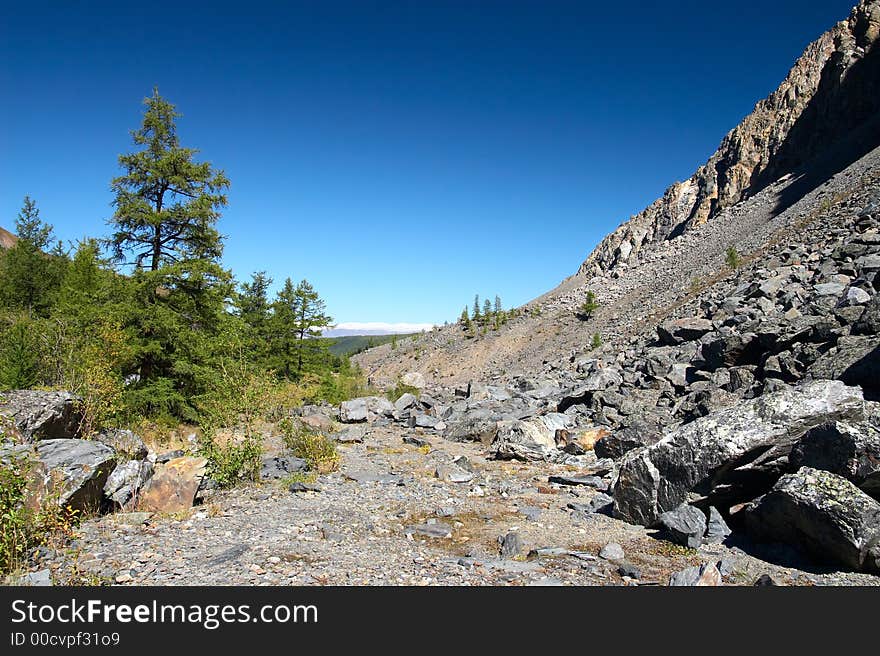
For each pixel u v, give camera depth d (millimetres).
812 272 31609
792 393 10148
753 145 178000
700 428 10195
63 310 19203
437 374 112625
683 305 54594
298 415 23609
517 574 8016
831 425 8508
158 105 20250
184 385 20625
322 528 10062
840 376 13477
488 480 15508
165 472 11383
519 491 14102
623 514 11156
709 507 10023
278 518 10711
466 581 7664
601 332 79000
